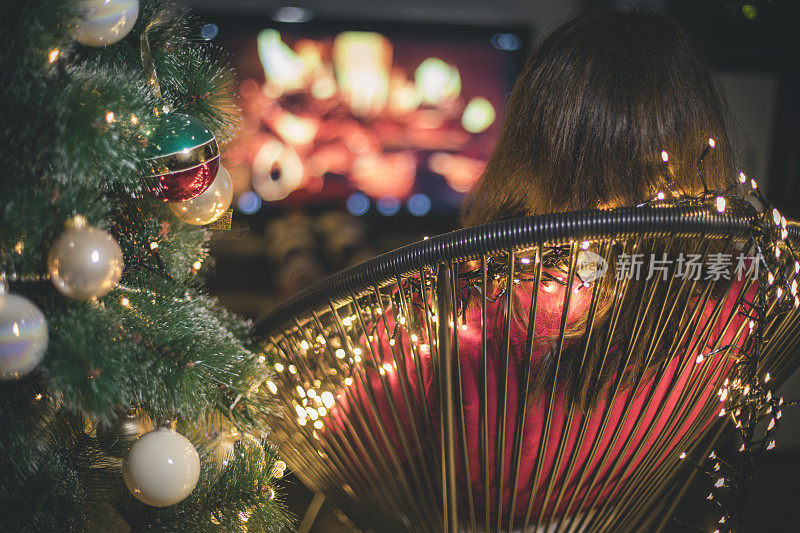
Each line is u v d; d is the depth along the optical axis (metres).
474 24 3.65
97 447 0.83
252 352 0.88
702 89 0.82
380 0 3.61
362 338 0.82
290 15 3.57
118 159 0.64
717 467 0.83
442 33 3.66
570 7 3.34
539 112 0.84
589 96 0.80
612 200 0.80
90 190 0.67
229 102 0.91
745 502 0.80
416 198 3.79
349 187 3.74
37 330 0.59
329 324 0.86
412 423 0.78
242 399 0.79
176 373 0.72
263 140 3.65
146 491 0.71
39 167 0.61
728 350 0.79
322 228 3.73
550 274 0.74
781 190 2.89
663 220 0.65
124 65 0.75
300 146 3.68
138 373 0.70
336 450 0.91
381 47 3.66
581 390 0.75
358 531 1.00
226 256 3.66
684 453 0.87
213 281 3.65
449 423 0.73
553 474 0.80
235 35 3.56
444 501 0.78
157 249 0.81
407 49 3.67
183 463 0.72
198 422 0.79
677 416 0.84
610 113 0.79
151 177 0.71
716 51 2.60
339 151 3.71
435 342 0.74
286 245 3.70
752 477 0.79
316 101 3.67
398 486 0.85
